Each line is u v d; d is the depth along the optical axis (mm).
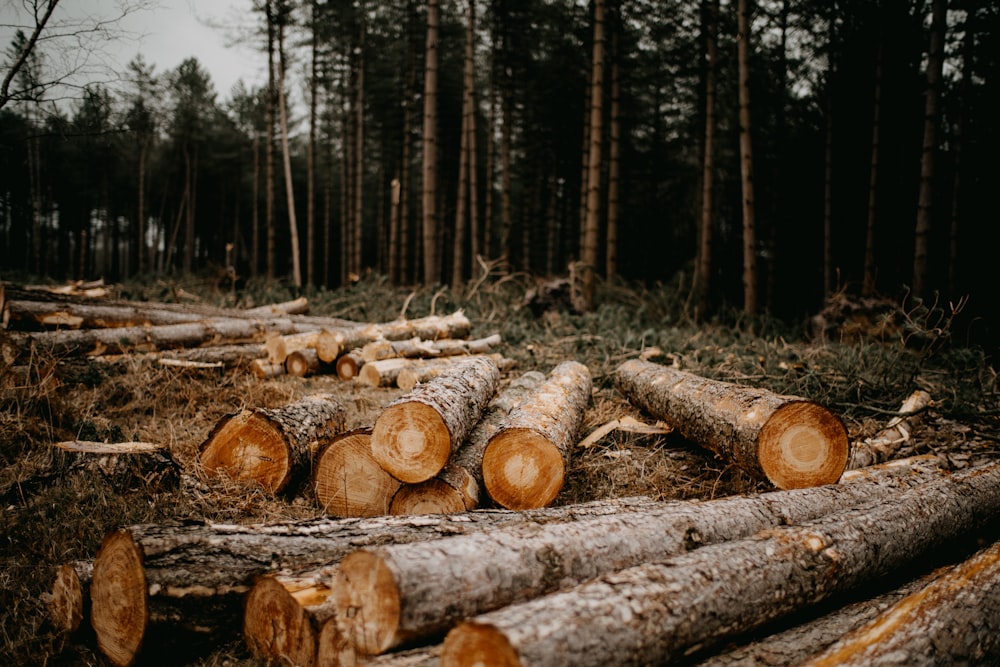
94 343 5516
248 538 2219
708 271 11695
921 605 1949
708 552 1947
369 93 19391
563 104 18547
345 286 12273
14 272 13148
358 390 5664
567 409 3783
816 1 12156
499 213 26359
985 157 11523
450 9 16906
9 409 3721
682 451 4219
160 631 2059
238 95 26094
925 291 8477
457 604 1721
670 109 17469
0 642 2180
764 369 5648
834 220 14922
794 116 14984
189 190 27672
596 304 11062
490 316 9008
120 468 3201
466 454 3455
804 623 2105
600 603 1562
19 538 2725
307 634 1939
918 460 3637
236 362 6039
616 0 12961
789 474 3096
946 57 11164
